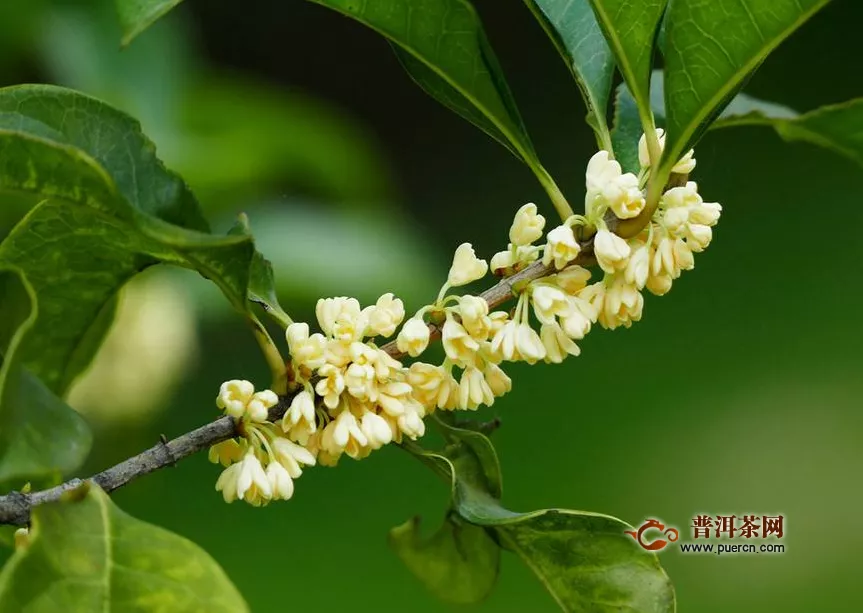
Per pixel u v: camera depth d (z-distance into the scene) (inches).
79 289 20.8
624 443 60.9
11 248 20.4
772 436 60.1
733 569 48.5
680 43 19.3
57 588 17.9
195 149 35.0
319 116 39.7
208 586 18.1
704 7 19.2
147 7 18.5
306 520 56.7
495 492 20.8
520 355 19.2
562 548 19.8
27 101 19.0
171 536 18.2
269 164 37.7
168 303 32.2
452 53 20.0
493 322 19.3
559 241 19.1
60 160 18.4
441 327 19.5
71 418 18.6
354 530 55.9
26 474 18.3
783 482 56.3
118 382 31.7
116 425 31.9
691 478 57.4
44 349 21.2
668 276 19.3
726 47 19.3
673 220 19.2
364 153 40.9
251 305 20.0
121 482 18.9
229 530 55.6
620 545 19.7
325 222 37.2
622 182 19.1
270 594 51.0
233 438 19.2
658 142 19.6
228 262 19.1
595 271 40.5
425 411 19.5
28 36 32.7
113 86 34.1
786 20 19.1
